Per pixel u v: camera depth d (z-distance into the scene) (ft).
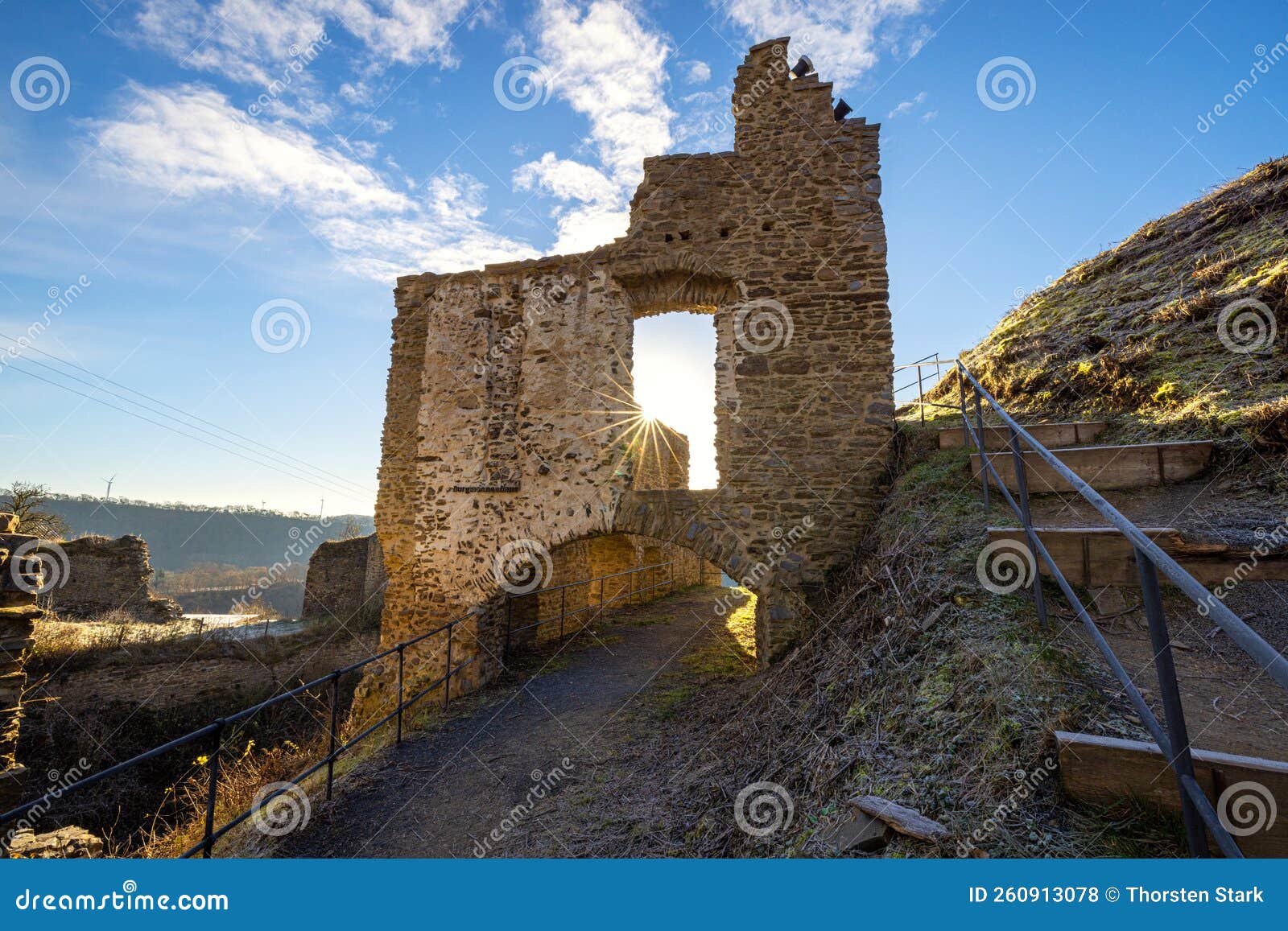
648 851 11.85
